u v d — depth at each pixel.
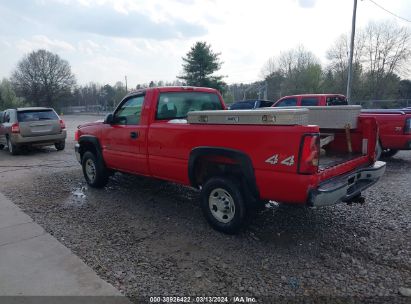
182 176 4.54
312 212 4.89
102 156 6.07
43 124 11.72
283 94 58.25
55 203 5.66
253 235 4.16
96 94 100.25
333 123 4.76
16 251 3.82
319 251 3.72
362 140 4.69
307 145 3.27
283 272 3.30
